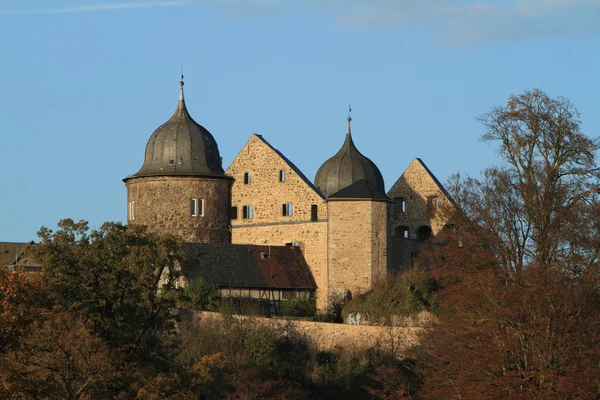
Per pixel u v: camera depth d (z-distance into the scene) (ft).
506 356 461.78
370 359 624.59
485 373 464.24
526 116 574.15
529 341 458.50
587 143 566.77
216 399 566.77
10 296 448.24
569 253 505.66
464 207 578.25
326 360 631.97
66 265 477.36
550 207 537.65
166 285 481.05
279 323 655.76
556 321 456.04
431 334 549.13
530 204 545.03
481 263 542.16
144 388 450.71
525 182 554.46
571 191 548.72
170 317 486.38
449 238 592.60
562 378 433.48
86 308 469.16
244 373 574.15
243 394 561.43
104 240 486.38
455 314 513.04
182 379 472.44
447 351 496.64
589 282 478.18
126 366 460.55
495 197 565.94
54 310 455.63
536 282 474.90
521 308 464.24
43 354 447.01
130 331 476.13
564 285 471.62
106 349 453.58
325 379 610.24
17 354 444.14
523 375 450.30
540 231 527.40
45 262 476.13
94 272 476.95
